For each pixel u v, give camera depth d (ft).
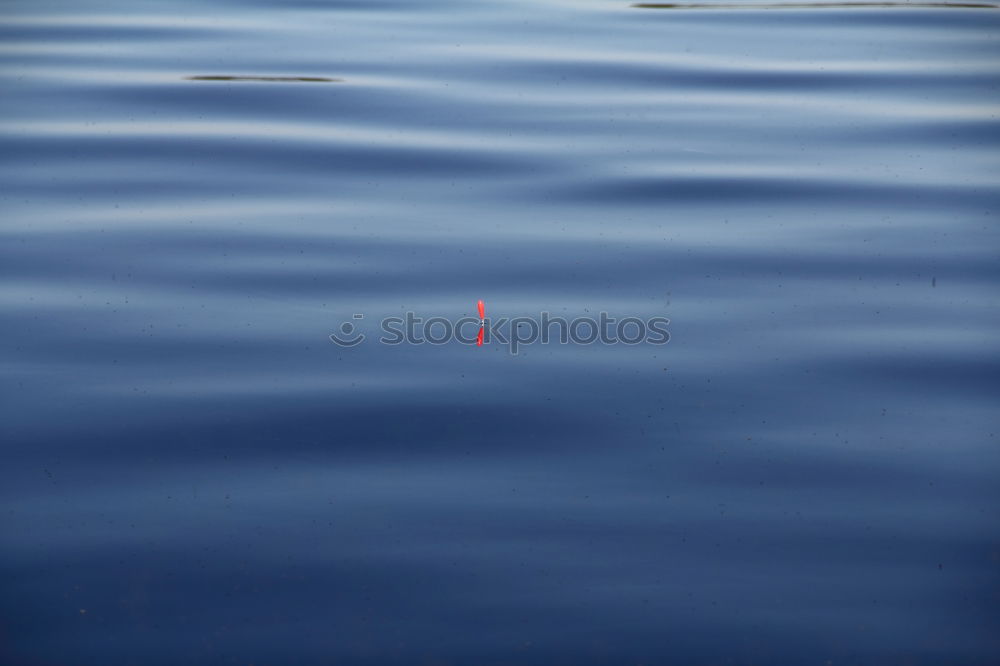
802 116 39.55
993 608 16.90
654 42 48.78
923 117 39.52
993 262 28.66
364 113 39.65
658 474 20.08
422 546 18.22
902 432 21.30
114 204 32.19
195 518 18.81
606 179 33.99
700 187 33.42
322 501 19.29
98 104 40.50
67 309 26.04
